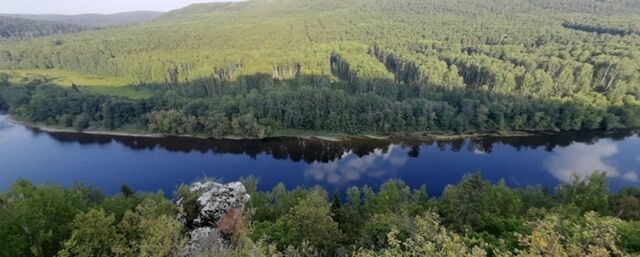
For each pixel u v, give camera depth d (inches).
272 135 5669.3
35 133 5900.6
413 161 4768.7
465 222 1991.9
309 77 7480.3
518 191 2731.3
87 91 7263.8
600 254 920.3
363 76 6953.7
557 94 6127.0
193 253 1234.6
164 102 6161.4
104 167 4704.7
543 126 5713.6
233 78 7593.5
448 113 5684.1
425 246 1052.5
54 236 1472.7
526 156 4881.9
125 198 2314.2
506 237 1558.8
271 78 7367.1
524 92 6166.3
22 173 4530.0
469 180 2518.5
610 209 2471.7
